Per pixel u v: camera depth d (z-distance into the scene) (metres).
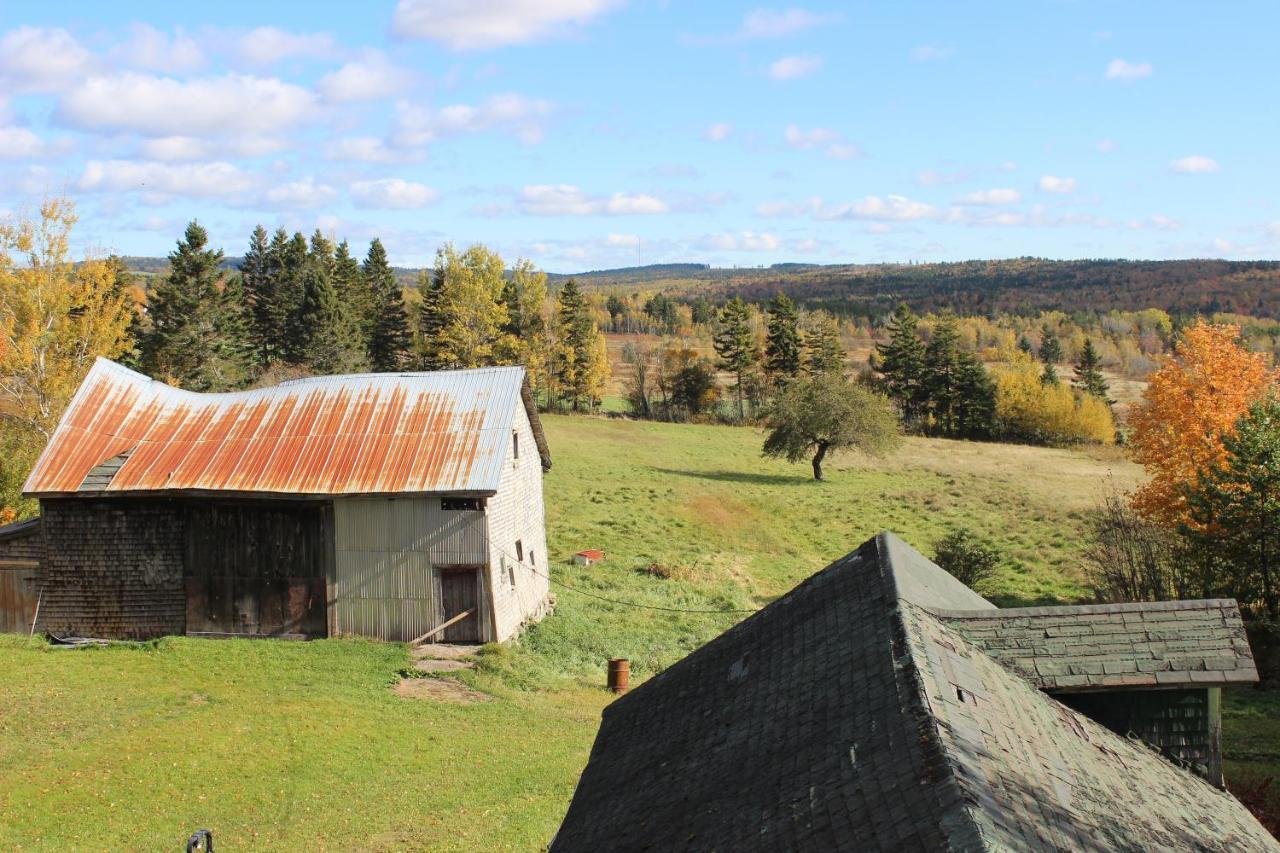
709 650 14.97
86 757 19.98
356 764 20.88
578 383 104.50
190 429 34.00
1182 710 11.01
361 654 29.53
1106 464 84.50
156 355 80.12
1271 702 28.14
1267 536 33.09
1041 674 10.99
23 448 44.94
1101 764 9.62
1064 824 7.58
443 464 31.55
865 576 13.55
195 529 31.75
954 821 6.75
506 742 23.22
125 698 24.31
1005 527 56.50
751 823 8.52
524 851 16.88
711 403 111.00
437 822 18.06
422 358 96.88
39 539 32.06
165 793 18.59
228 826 17.38
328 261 116.50
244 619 31.61
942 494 66.94
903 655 9.95
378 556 31.36
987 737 8.62
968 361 108.19
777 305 112.31
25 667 26.83
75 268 52.94
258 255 108.56
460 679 28.00
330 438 32.91
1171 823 9.02
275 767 20.33
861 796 7.83
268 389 35.97
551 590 40.22
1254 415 34.91
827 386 72.50
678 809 9.91
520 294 99.75
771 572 47.03
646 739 12.91
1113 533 40.59
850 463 80.12
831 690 10.41
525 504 35.84
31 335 48.09
